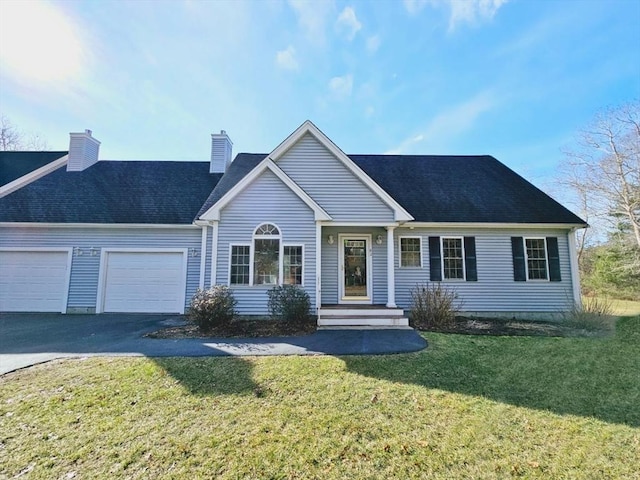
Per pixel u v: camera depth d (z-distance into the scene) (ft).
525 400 14.83
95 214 39.34
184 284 38.58
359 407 13.99
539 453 10.82
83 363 19.27
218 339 25.22
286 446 11.12
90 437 11.59
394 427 12.41
